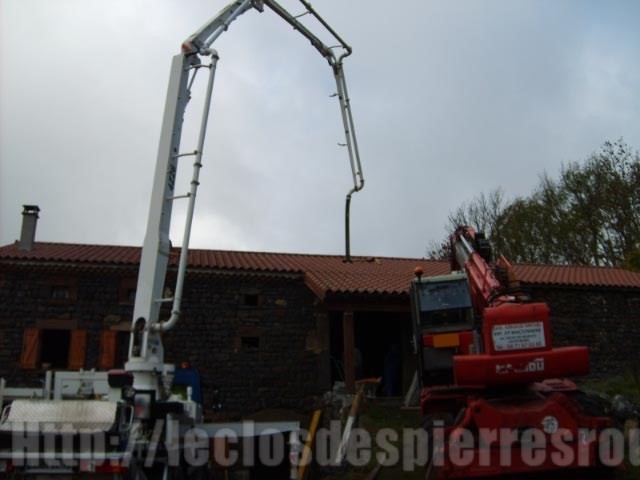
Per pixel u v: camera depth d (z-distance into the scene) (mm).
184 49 7797
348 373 15039
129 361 6746
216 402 14703
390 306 15852
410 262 21250
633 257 25344
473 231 10391
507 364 7008
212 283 16859
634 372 16531
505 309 7223
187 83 7836
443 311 9352
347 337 15383
